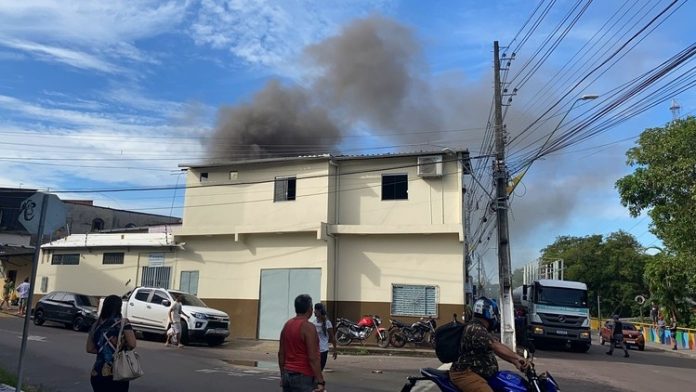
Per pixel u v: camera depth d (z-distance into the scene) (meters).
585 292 24.95
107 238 26.84
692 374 16.88
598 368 17.02
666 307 35.06
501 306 19.77
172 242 24.62
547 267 36.03
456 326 5.54
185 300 20.42
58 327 23.23
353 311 21.67
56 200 8.87
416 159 22.12
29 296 8.30
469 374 5.35
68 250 27.83
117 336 6.34
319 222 21.56
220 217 24.02
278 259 22.61
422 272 21.41
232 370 13.11
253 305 22.73
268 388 10.60
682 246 25.06
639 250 66.38
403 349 19.50
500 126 21.05
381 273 21.73
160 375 11.88
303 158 22.55
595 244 67.44
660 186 24.77
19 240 43.94
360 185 22.52
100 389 6.28
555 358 20.22
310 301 6.15
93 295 26.44
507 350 5.34
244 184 23.83
